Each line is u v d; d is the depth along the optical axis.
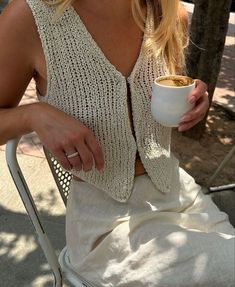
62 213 2.60
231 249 1.15
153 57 1.32
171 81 1.25
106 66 1.23
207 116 3.62
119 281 1.21
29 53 1.19
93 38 1.23
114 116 1.26
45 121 1.14
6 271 2.21
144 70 1.31
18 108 1.19
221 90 4.68
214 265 1.12
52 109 1.16
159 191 1.36
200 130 3.54
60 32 1.18
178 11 1.38
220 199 1.80
